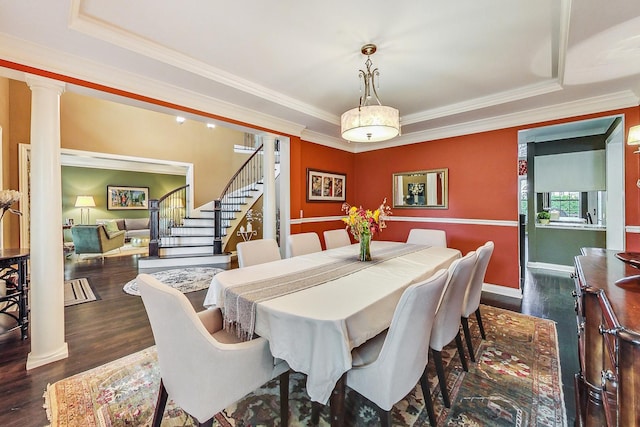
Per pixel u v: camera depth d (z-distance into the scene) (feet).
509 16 6.06
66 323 9.05
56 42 6.47
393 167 15.75
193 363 3.69
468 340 6.89
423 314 4.12
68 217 26.04
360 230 7.95
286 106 10.65
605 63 7.00
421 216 14.61
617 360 2.50
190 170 22.85
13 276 10.16
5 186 13.37
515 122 11.65
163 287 3.72
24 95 14.19
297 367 4.12
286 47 7.30
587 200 17.61
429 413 4.79
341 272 6.59
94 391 5.76
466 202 13.11
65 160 24.56
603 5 4.73
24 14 5.51
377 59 7.88
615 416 2.96
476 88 9.82
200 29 6.52
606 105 9.75
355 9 5.85
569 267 15.88
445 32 6.66
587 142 15.69
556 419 4.99
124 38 6.65
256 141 26.04
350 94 10.37
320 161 15.23
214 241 19.06
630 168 9.38
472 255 5.94
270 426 4.90
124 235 23.21
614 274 4.57
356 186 17.48
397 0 5.60
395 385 4.01
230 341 5.16
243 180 23.73
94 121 18.62
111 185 28.32
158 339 3.95
